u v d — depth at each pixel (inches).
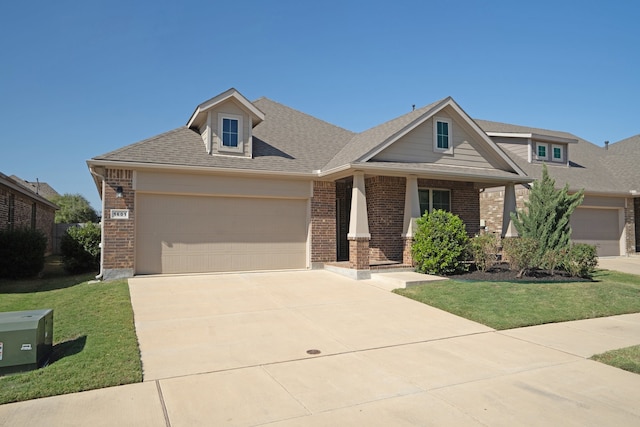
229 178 516.1
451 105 574.9
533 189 537.3
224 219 520.1
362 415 170.4
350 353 248.7
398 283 439.8
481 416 170.1
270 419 166.1
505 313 337.1
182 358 235.0
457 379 210.1
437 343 270.4
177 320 311.0
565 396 190.1
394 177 598.2
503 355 248.1
